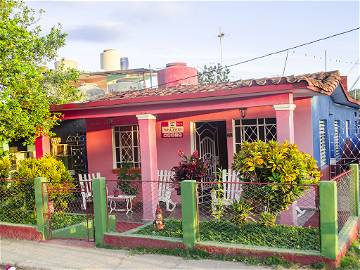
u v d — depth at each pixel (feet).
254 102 27.55
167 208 34.04
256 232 23.08
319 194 19.62
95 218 25.39
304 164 22.24
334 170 38.70
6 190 30.89
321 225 19.47
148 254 23.03
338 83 33.30
